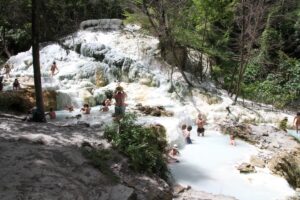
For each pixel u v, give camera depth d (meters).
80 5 28.47
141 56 25.80
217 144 17.28
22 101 20.19
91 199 9.55
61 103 21.59
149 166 12.38
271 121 22.08
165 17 24.83
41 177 9.63
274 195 12.92
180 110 20.31
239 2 26.42
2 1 20.95
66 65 25.50
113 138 13.04
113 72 24.94
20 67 27.11
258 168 14.93
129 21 28.64
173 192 12.25
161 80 23.97
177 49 25.70
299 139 19.44
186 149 16.44
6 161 10.14
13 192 8.80
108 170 11.36
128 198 9.95
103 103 20.84
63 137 12.77
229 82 27.08
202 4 26.05
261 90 27.27
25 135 12.33
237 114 21.70
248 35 25.91
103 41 27.59
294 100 27.16
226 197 12.24
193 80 25.20
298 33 31.73
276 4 29.80
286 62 29.61
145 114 19.19
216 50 27.00
